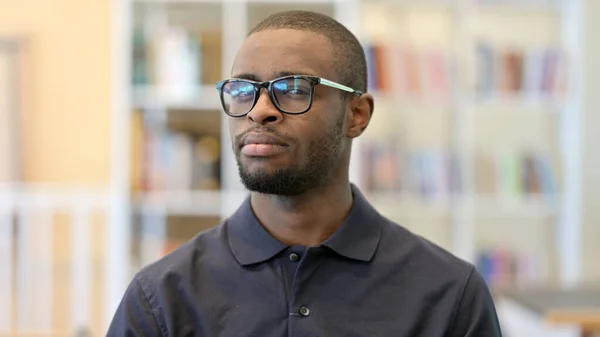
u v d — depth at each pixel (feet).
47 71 9.41
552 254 10.10
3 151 9.37
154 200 8.65
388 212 9.74
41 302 9.27
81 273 9.32
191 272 3.21
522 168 9.33
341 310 3.10
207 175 8.81
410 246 3.37
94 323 9.43
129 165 8.56
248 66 2.99
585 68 9.31
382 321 3.11
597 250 9.34
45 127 9.44
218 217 9.20
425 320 3.14
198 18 9.09
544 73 9.20
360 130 3.31
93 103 9.46
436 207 9.39
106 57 9.45
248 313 3.08
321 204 3.20
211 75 8.84
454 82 9.09
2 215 9.18
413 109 9.93
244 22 8.71
